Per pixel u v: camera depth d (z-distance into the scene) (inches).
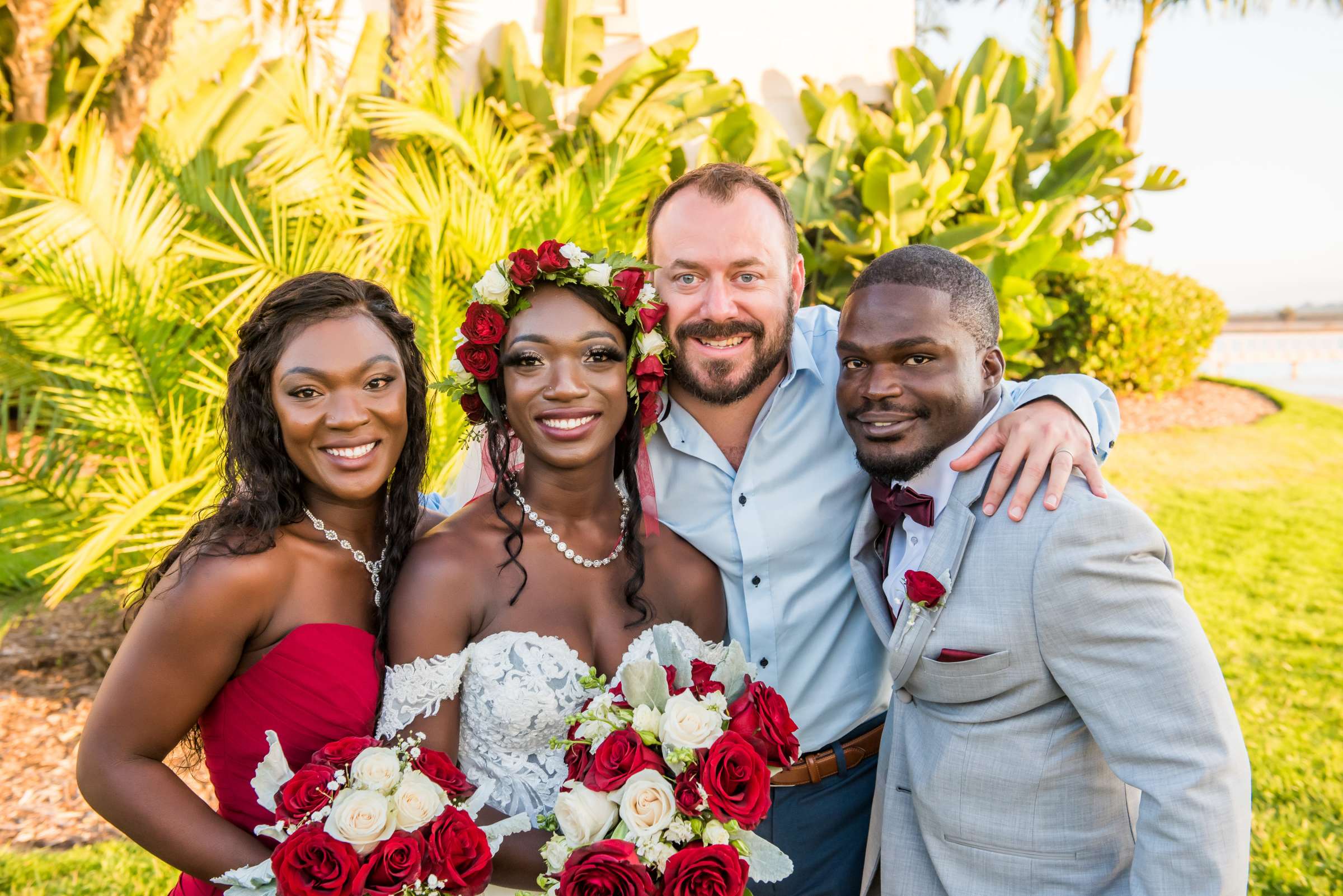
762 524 94.7
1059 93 429.1
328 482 73.8
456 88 337.1
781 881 93.7
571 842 64.7
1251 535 354.3
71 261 180.9
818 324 106.6
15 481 182.5
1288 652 252.5
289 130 233.8
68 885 147.4
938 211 356.5
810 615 96.1
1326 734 205.6
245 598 71.9
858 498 98.2
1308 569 317.7
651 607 84.7
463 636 78.2
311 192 227.3
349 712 74.4
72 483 185.6
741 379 92.9
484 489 88.2
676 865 62.4
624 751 66.2
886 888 84.7
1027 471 76.4
